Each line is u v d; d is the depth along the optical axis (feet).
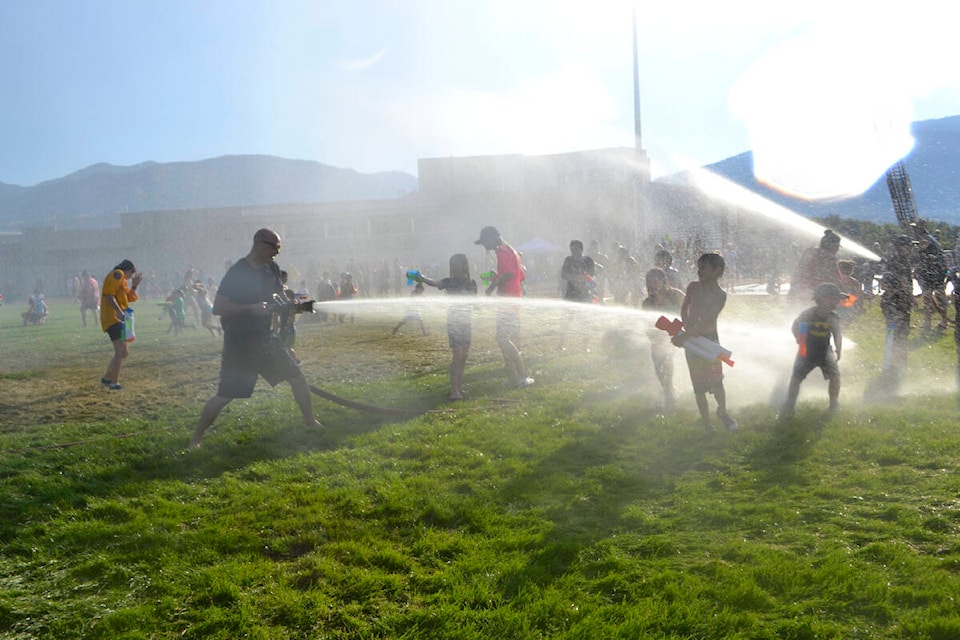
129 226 243.60
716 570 12.99
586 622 11.45
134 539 15.37
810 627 11.07
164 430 25.31
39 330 84.53
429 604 12.47
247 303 22.85
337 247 222.69
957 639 10.70
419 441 22.48
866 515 15.46
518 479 18.47
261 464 20.57
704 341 22.15
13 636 11.89
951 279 42.01
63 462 21.68
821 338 23.59
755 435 21.47
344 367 40.16
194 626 11.86
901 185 49.16
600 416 24.75
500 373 34.55
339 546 14.67
